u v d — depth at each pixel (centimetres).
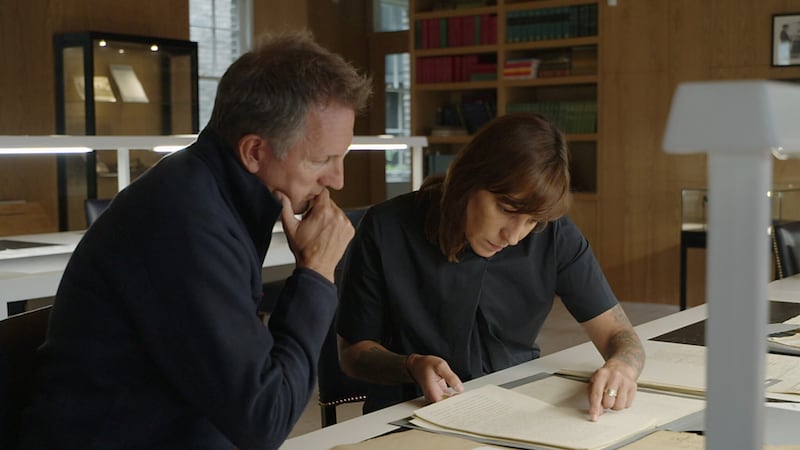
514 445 123
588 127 641
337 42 859
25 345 118
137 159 653
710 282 39
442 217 166
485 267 176
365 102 121
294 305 121
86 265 112
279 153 117
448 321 177
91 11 661
